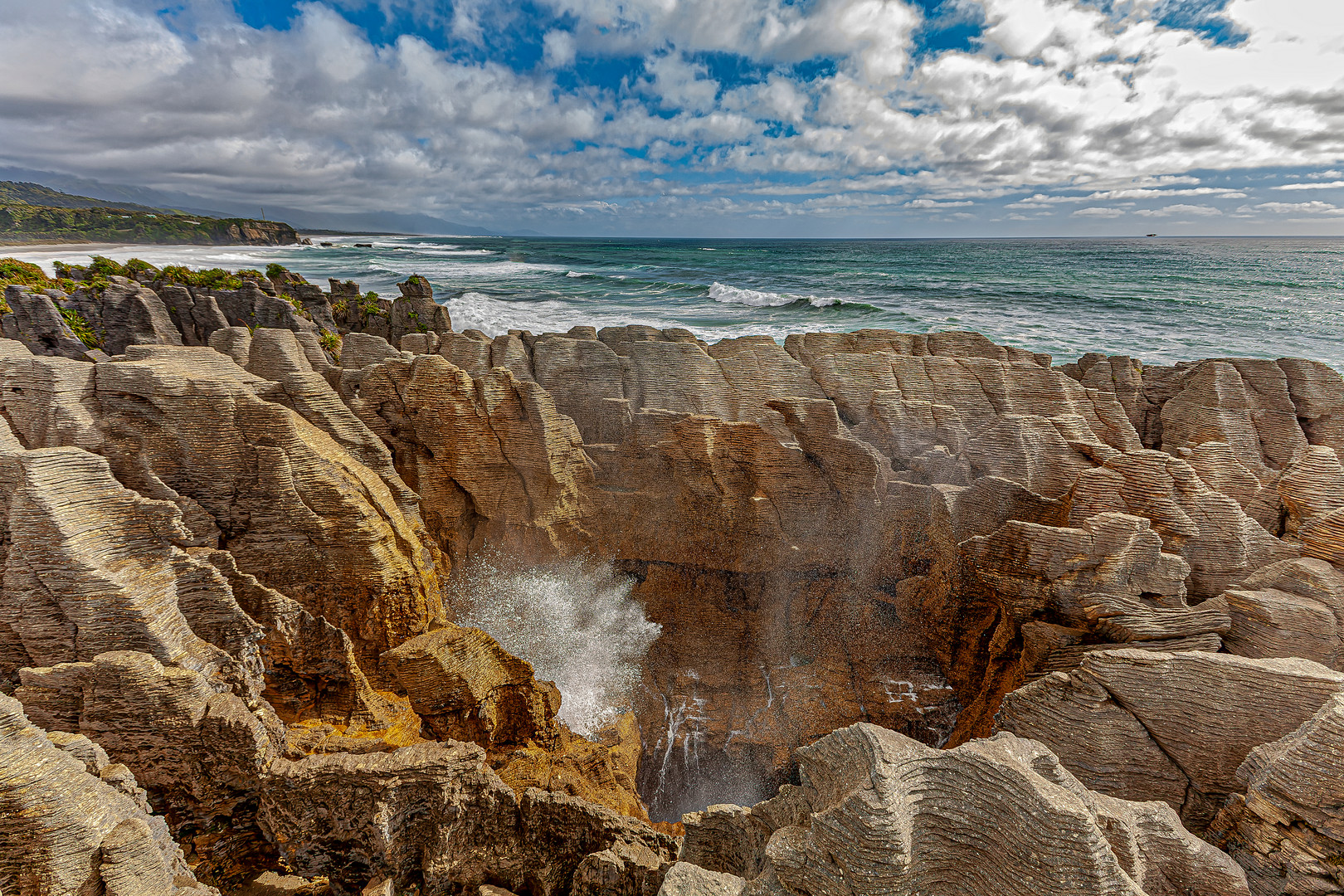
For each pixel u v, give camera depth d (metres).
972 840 6.54
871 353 19.11
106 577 9.95
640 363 19.17
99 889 7.46
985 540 13.44
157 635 10.11
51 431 11.96
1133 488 13.45
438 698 12.72
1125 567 11.87
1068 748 10.20
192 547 12.09
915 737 15.80
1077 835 6.05
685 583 17.53
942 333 20.70
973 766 6.67
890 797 6.34
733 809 9.30
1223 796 9.47
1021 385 18.31
